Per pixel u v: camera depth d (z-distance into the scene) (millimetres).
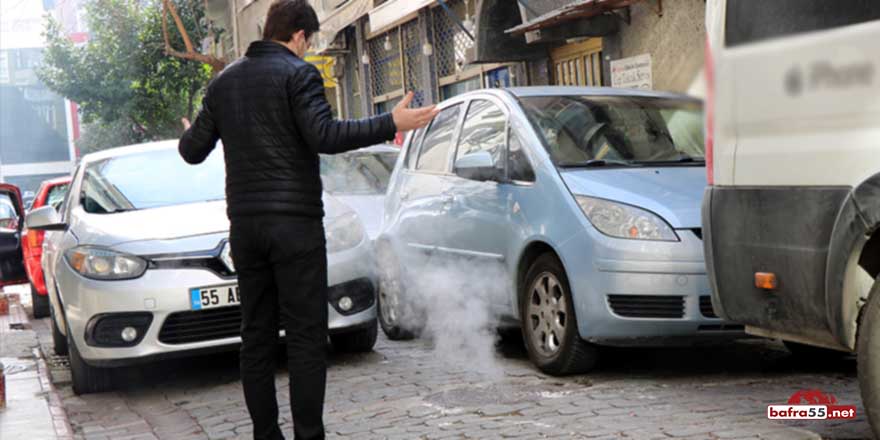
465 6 17453
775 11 3998
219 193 7414
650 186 5887
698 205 5668
